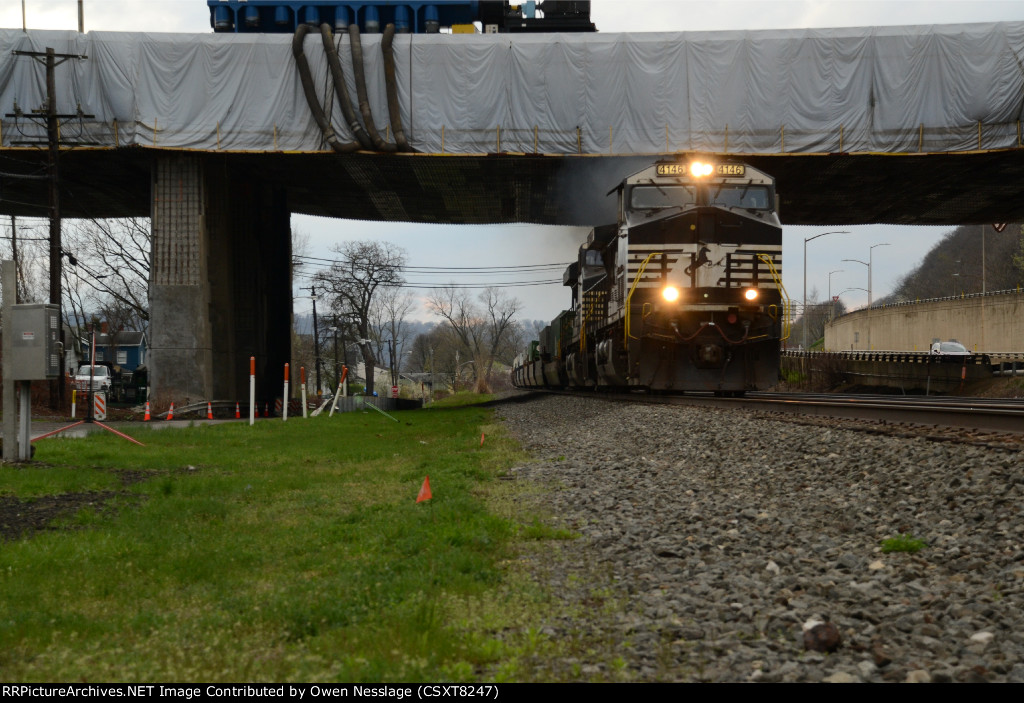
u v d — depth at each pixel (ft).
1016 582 18.51
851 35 108.88
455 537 25.94
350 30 111.96
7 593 20.30
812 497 30.14
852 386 184.75
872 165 117.29
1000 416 38.86
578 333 109.19
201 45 113.19
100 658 16.07
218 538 27.86
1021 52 106.52
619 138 111.86
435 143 113.39
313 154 115.96
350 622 18.08
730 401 68.54
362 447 63.67
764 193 72.54
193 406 117.39
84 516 30.14
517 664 15.37
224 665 15.58
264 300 151.23
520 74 111.86
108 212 170.30
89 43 113.19
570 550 25.14
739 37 110.22
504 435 74.28
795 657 15.42
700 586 19.90
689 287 70.08
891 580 19.61
